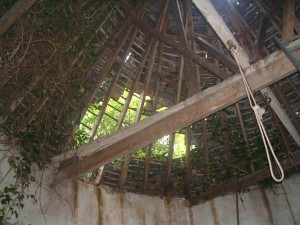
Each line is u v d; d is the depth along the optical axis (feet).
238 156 24.11
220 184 24.76
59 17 17.75
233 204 24.13
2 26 13.83
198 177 25.11
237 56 14.89
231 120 24.29
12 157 16.92
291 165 22.57
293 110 23.32
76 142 20.56
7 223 15.94
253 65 15.48
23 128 17.56
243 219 23.40
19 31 16.05
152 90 23.76
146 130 17.80
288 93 22.81
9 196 16.07
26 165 17.52
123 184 23.29
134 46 22.80
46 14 17.07
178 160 24.93
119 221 21.76
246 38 22.91
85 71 20.01
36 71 17.06
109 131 29.22
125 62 22.58
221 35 14.49
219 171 24.70
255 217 23.29
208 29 23.70
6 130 16.96
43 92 17.54
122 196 23.12
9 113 16.62
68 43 18.01
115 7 21.11
